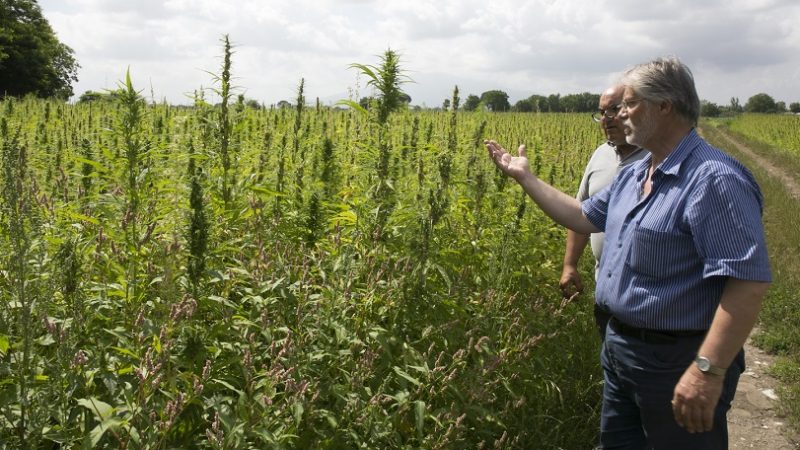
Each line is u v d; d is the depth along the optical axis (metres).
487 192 5.30
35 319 2.73
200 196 3.06
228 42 4.35
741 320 2.64
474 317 4.01
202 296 2.96
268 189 4.14
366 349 3.28
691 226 2.80
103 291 2.93
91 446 2.12
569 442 4.38
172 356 2.54
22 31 48.69
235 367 2.93
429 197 4.13
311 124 7.43
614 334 3.30
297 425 2.59
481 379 3.47
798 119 56.03
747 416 5.84
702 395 2.69
